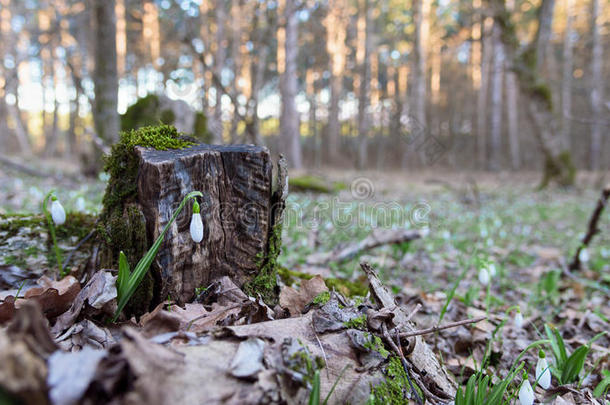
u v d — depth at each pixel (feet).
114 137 33.47
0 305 5.28
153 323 4.94
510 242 21.53
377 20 85.46
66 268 7.48
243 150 6.46
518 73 45.70
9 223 7.68
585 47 72.69
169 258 5.89
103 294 5.43
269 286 6.96
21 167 34.01
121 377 3.38
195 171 5.98
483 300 11.59
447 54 105.70
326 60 87.92
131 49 81.92
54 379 3.14
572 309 11.16
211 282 6.48
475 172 80.53
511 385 6.61
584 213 30.55
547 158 47.03
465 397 4.95
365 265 6.63
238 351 4.26
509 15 44.78
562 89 63.21
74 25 73.67
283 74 67.62
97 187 24.59
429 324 8.69
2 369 2.78
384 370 4.99
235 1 57.31
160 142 6.33
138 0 43.70
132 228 5.90
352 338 5.09
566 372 6.67
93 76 33.30
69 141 80.48
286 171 6.82
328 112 109.50
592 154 78.59
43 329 3.47
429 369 5.93
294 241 16.48
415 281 13.37
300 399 4.08
